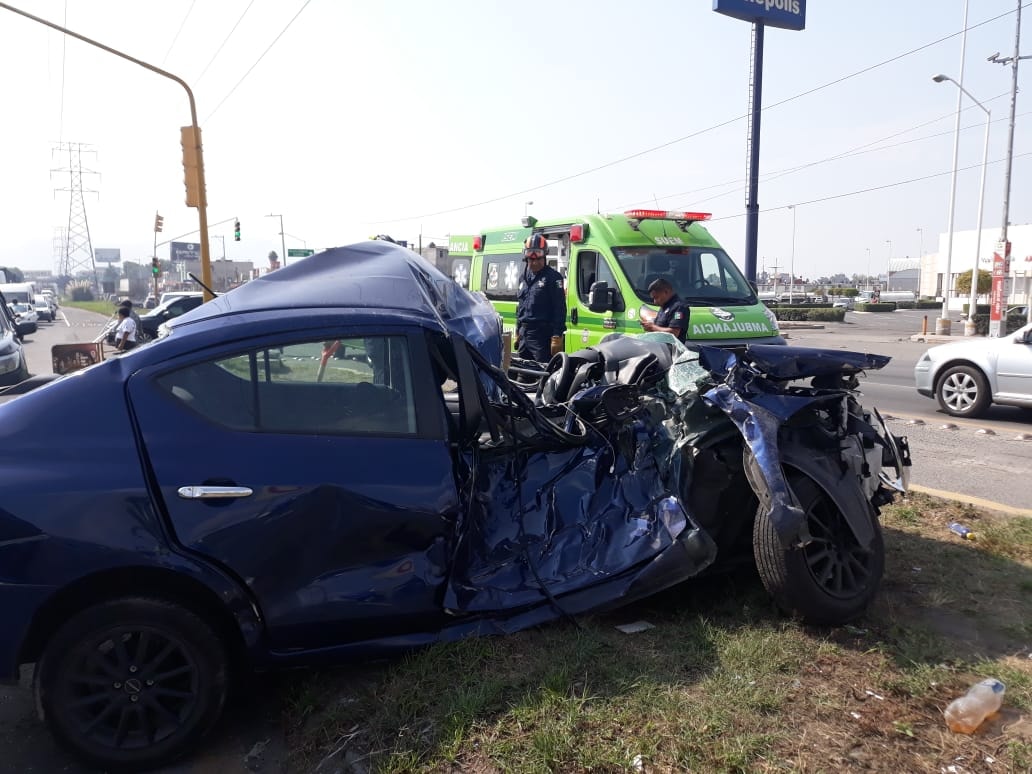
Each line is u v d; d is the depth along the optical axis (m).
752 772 2.91
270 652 3.43
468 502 3.88
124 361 3.51
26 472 3.18
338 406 3.64
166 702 3.31
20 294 46.38
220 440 3.40
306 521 3.42
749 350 4.29
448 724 3.20
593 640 3.75
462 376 3.89
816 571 4.00
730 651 3.69
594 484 4.35
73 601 3.24
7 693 3.94
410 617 3.64
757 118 29.08
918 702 3.36
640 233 10.70
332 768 3.14
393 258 4.53
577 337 10.91
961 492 6.90
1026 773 2.92
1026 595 4.45
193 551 3.26
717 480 4.21
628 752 3.00
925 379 11.58
